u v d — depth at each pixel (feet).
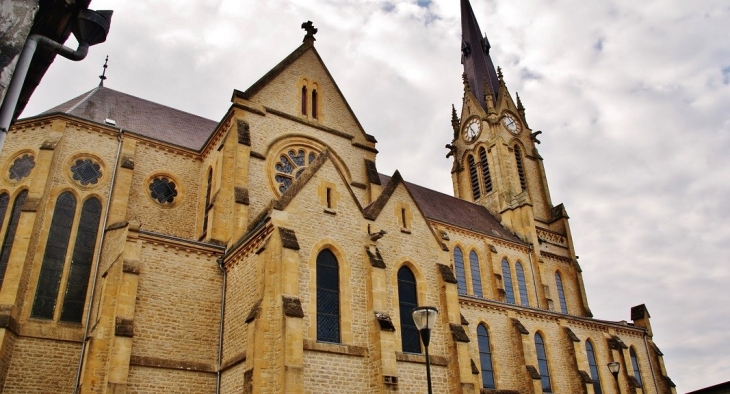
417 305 101.35
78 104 137.28
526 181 246.88
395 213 106.11
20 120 118.73
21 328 99.25
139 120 144.66
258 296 86.69
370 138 141.38
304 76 137.59
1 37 28.22
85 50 36.83
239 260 99.40
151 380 88.69
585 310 213.46
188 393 91.35
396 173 112.78
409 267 103.86
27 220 104.99
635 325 186.50
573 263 223.71
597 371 156.97
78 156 121.70
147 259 97.35
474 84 277.85
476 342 133.80
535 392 131.75
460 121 273.54
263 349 80.18
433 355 98.17
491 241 197.06
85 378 86.63
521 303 195.00
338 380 83.46
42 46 34.88
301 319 80.18
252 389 77.97
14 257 101.19
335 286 91.45
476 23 301.43
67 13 36.47
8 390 93.50
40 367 98.02
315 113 136.67
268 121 125.39
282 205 90.43
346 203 98.89
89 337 93.40
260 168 119.03
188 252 102.42
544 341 147.84
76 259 112.06
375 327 88.89
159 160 132.46
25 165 116.88
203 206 128.16
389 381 85.05
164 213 127.54
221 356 96.94
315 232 92.07
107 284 93.50
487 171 249.55
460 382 95.91
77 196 117.50
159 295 95.91
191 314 97.86
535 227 221.46
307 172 97.19
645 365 173.06
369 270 94.07
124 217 119.03
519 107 268.62
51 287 107.34
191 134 151.43
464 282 181.27
